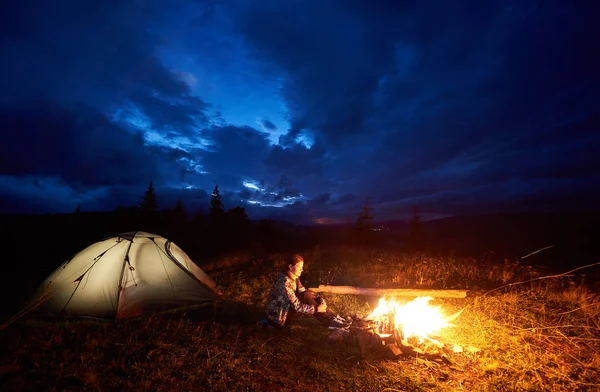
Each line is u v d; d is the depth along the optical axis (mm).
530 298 6945
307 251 12828
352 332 5043
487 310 6262
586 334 5246
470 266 9516
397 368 4301
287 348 4758
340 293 7305
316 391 3762
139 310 5656
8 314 5637
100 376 3707
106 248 5965
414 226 27328
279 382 3898
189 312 6141
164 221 26625
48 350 4176
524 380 4027
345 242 28297
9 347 4059
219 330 5273
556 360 4430
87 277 5641
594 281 8406
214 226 27359
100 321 5305
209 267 11039
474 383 3980
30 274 10078
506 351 4719
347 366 4352
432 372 4223
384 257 11305
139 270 5910
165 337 4848
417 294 7160
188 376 3840
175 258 6477
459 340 5098
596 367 4293
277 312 5242
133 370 3861
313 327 5574
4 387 3297
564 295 6992
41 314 5332
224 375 3916
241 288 7922
